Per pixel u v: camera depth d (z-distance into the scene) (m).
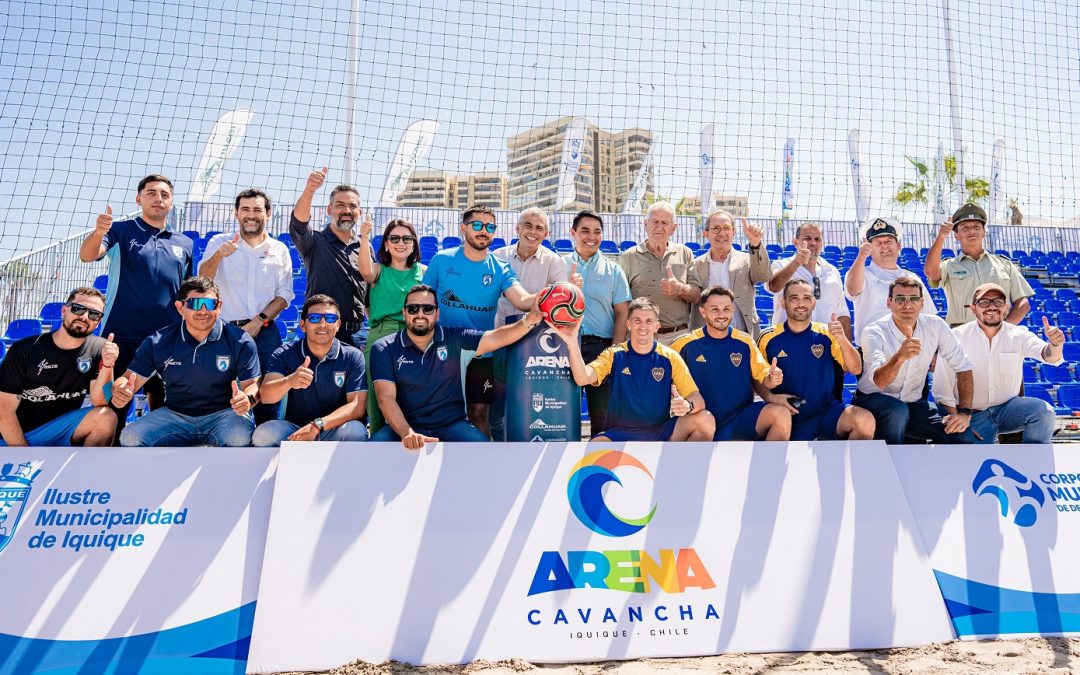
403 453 3.33
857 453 3.68
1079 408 7.65
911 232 11.59
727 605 3.16
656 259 5.09
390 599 2.98
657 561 3.22
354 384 3.89
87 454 3.20
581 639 2.98
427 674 2.78
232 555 3.04
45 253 8.17
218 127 7.94
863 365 4.37
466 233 4.36
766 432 3.96
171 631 2.83
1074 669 2.90
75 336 3.64
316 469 3.22
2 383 3.57
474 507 3.24
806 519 3.44
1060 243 11.98
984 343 4.46
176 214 9.79
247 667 2.78
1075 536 3.68
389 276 4.48
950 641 3.21
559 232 11.00
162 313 4.32
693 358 4.21
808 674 2.83
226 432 3.63
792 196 10.81
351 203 4.77
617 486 3.39
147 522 3.07
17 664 2.68
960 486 3.73
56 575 2.89
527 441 3.62
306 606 2.91
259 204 4.72
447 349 3.87
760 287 10.03
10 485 3.07
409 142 8.25
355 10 8.12
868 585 3.30
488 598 3.03
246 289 4.70
